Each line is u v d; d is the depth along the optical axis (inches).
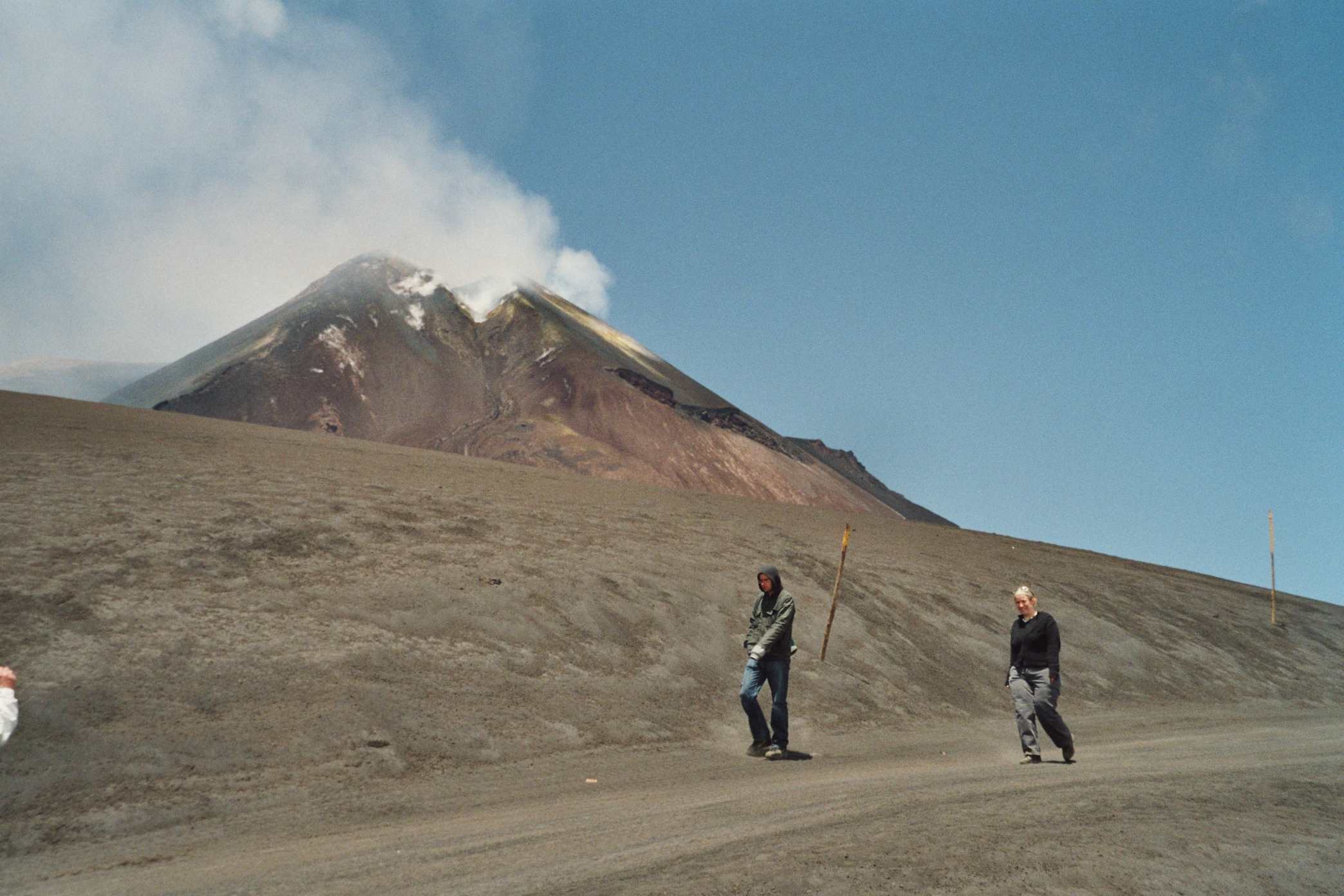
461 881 178.2
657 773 331.3
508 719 368.5
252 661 361.4
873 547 1056.2
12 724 124.2
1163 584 1272.1
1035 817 220.2
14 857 213.2
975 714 571.2
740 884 163.6
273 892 175.8
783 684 379.6
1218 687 823.7
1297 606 1348.4
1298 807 239.6
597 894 160.9
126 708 303.0
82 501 541.6
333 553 530.6
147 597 405.1
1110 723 597.6
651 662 493.0
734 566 751.1
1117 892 161.0
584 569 615.8
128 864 208.8
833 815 228.5
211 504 586.6
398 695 361.1
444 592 498.0
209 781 268.7
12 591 378.6
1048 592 1012.5
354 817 255.4
